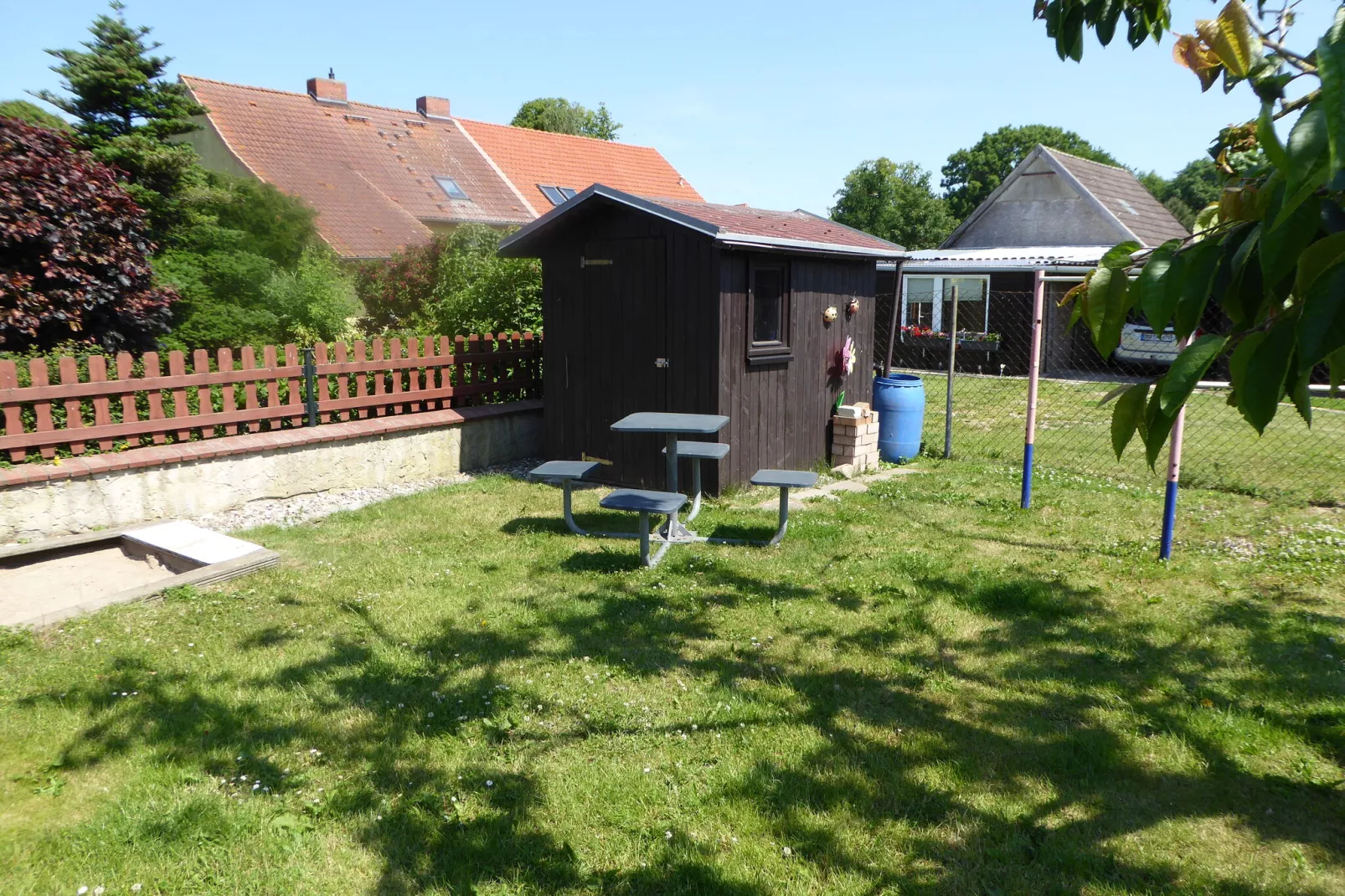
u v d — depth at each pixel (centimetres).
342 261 1831
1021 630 497
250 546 621
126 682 425
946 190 5378
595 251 846
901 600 541
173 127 1435
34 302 775
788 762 359
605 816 323
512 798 334
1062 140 5278
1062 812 327
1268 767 357
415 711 400
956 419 1355
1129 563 612
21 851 301
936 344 2309
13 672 433
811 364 888
